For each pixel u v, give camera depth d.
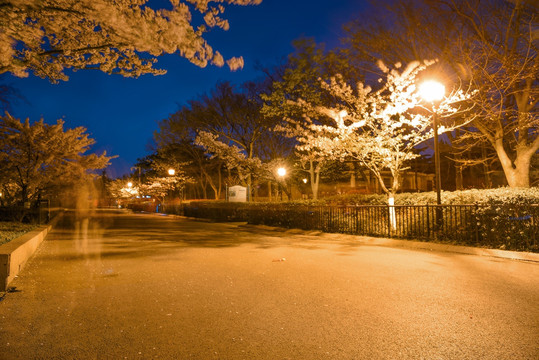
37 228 14.75
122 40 6.59
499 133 15.30
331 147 15.91
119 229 19.69
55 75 8.93
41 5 5.75
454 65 14.81
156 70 8.82
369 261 8.70
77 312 4.82
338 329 4.18
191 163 47.66
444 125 16.25
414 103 14.48
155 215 41.25
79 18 6.87
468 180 31.11
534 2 12.33
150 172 55.75
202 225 23.30
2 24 6.11
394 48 15.95
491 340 3.84
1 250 6.84
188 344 3.78
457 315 4.63
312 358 3.45
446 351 3.59
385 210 14.63
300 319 4.52
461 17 13.66
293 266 8.05
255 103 30.50
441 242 11.57
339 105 18.72
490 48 13.57
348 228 15.77
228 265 8.22
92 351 3.61
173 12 5.84
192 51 6.29
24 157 19.03
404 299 5.36
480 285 6.20
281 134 30.34
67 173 20.42
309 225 18.05
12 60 6.79
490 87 13.96
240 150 32.66
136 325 4.33
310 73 19.52
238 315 4.68
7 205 20.39
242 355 3.52
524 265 8.16
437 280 6.59
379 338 3.91
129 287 6.17
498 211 10.43
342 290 5.90
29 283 6.49
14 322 4.44
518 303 5.14
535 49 13.37
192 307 5.02
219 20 6.44
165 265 8.25
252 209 23.91
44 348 3.68
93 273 7.37
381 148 14.52
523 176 14.77
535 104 14.70
